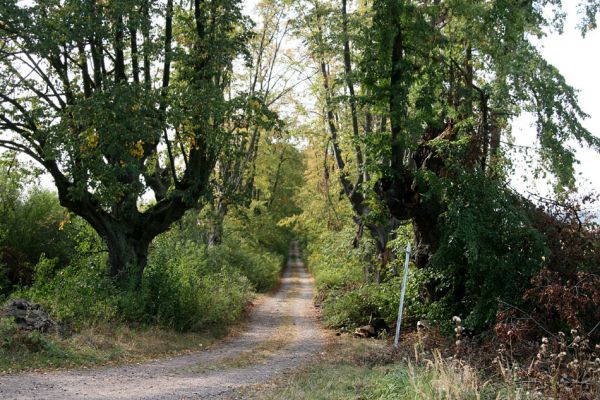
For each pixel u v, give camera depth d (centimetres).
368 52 1684
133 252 1931
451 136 1683
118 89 1578
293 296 3672
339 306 2231
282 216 5878
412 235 2038
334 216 3759
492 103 1803
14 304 1448
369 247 2769
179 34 1995
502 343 1108
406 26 1658
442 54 1867
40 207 2817
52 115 1731
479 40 1777
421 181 1648
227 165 3009
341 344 1769
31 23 1554
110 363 1297
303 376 1136
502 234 1495
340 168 2964
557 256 1388
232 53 1909
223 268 2944
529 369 845
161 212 1973
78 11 1605
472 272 1546
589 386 809
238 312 2391
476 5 1684
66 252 2719
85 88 1791
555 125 1841
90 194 1862
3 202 2719
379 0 1620
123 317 1684
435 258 1641
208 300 2033
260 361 1452
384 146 1706
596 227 1453
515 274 1422
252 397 955
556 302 1206
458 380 740
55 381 1048
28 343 1241
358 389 957
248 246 4384
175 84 1878
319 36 2634
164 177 2281
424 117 1652
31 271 2572
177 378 1165
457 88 1761
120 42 1750
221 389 1052
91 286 1766
